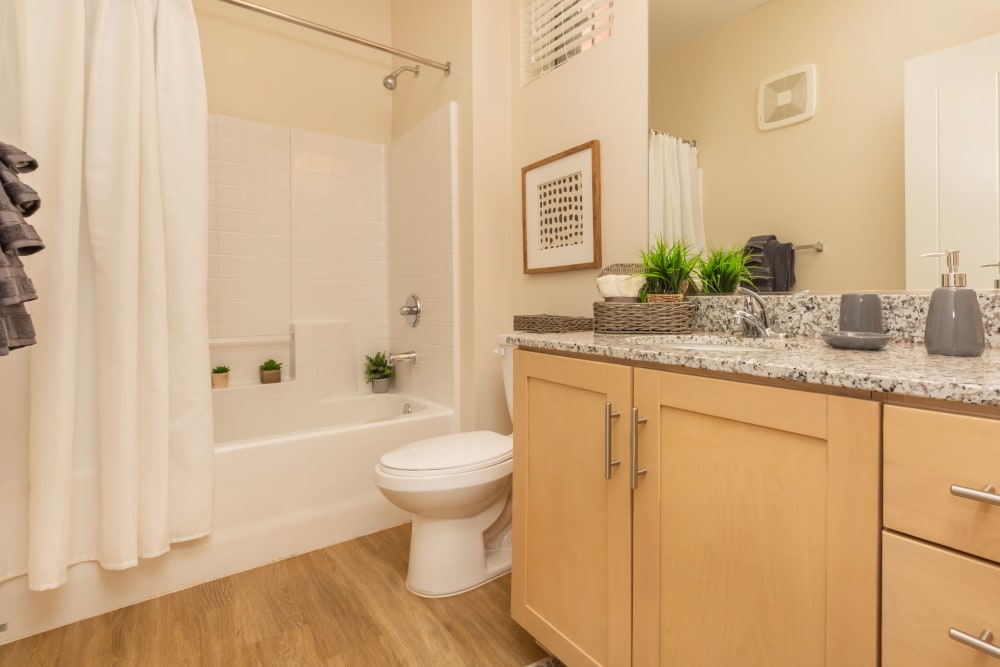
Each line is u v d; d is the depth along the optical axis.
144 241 1.56
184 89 1.68
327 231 2.75
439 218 2.40
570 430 1.12
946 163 1.01
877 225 1.12
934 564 0.57
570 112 1.94
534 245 2.13
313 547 1.90
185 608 1.53
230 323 2.48
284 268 2.63
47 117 1.42
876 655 0.63
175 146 1.65
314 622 1.46
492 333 2.24
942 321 0.83
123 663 1.30
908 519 0.59
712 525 0.83
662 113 1.59
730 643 0.80
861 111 1.13
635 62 1.67
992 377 0.59
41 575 1.37
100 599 1.51
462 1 2.25
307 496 1.90
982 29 0.96
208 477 1.66
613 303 1.40
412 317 2.63
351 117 2.83
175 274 1.64
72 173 1.43
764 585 0.76
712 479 0.83
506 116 2.28
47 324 1.39
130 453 1.50
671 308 1.34
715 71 1.43
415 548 1.64
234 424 2.37
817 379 0.68
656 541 0.92
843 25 1.16
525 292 2.21
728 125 1.40
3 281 0.96
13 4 1.38
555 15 2.03
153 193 1.57
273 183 2.59
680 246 1.49
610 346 1.02
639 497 0.95
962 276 0.92
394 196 2.83
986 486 0.53
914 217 1.06
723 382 0.80
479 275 2.20
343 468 1.99
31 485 1.38
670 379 0.88
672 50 1.55
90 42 1.54
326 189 2.74
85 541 1.50
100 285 1.50
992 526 0.53
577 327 1.78
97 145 1.50
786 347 1.03
